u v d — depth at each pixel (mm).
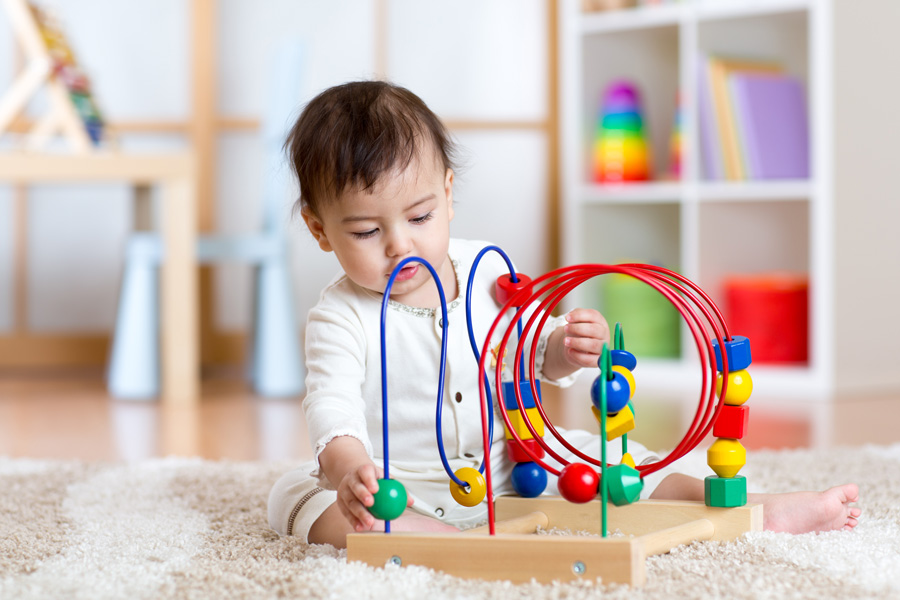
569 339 934
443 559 814
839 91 2295
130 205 3004
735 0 2436
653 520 932
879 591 748
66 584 801
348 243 904
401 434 997
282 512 985
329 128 898
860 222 2350
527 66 3107
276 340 2393
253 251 2400
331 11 3072
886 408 2100
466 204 3092
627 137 2697
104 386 2576
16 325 3037
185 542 946
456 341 994
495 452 1014
